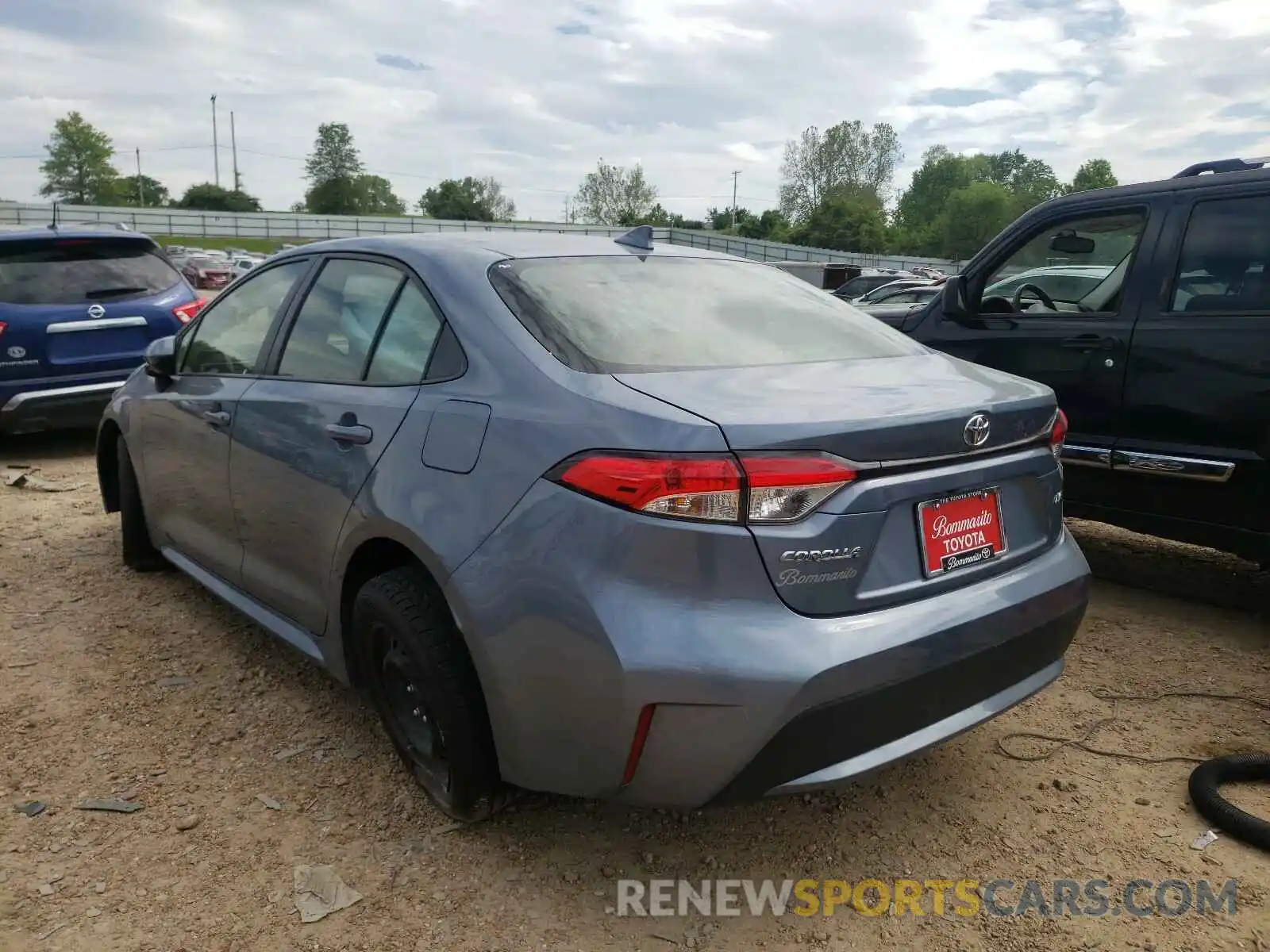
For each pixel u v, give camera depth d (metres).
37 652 3.74
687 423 2.05
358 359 2.92
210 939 2.25
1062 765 3.04
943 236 96.50
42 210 67.19
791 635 2.04
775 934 2.30
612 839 2.64
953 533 2.35
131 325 7.16
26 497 6.14
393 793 2.83
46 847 2.57
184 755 3.03
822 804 2.83
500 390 2.40
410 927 2.30
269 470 3.12
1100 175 117.00
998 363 4.65
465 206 102.12
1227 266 3.85
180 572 4.62
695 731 2.04
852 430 2.09
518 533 2.20
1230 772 2.88
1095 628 4.12
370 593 2.60
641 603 2.04
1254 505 3.76
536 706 2.21
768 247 66.25
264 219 73.12
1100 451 4.20
